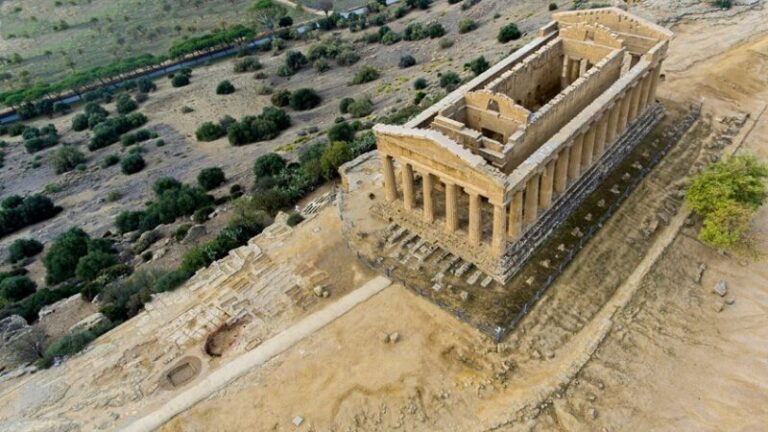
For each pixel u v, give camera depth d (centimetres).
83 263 6869
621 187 6075
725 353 4794
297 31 15800
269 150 10031
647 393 4453
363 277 5403
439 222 5534
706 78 7906
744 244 5703
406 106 9856
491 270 5116
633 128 6650
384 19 15525
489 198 4672
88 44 17762
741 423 4288
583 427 4206
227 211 7794
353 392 4394
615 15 6644
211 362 4797
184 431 4284
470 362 4544
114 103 13962
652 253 5450
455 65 11338
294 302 5241
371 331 4847
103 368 4891
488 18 13675
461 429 4162
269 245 6009
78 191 10225
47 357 5119
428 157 4950
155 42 17325
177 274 5775
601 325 4828
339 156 7400
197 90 13575
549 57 6600
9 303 6544
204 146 11050
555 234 5562
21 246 8162
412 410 4266
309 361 4662
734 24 9206
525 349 4625
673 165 6425
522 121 5234
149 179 9981
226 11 18825
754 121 7219
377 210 5997
